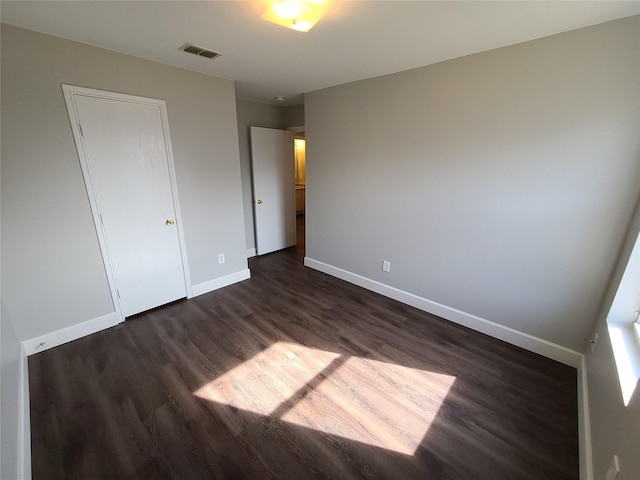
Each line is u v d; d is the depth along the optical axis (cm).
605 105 177
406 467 146
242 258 366
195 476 141
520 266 227
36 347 226
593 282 197
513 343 241
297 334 255
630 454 98
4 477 117
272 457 150
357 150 317
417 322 276
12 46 189
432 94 249
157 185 273
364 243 337
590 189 189
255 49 222
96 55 222
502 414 176
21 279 213
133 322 272
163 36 201
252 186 443
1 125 193
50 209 219
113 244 256
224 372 209
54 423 167
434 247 275
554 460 150
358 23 178
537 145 204
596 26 173
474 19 172
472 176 238
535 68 197
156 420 170
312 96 351
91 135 229
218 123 306
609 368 144
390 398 187
